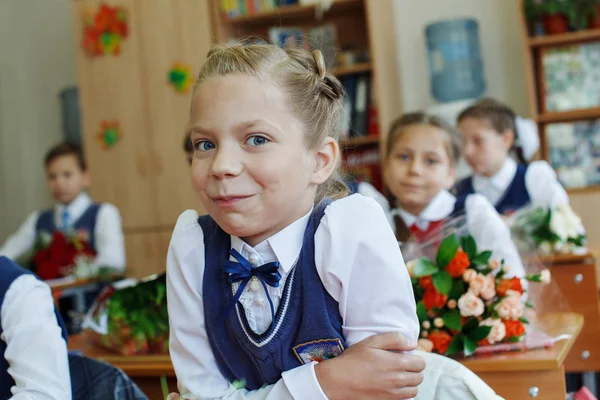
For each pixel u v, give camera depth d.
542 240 2.94
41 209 6.55
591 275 2.95
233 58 1.14
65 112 6.03
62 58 6.41
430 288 1.94
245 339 1.19
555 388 1.80
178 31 5.28
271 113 1.11
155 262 5.39
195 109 1.14
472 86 4.74
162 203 5.37
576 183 4.59
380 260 1.14
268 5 5.14
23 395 1.43
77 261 4.28
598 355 2.90
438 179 2.65
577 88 4.61
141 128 5.40
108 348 2.32
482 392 1.40
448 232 2.16
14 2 6.50
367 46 5.33
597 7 4.53
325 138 1.20
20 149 6.55
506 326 1.87
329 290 1.16
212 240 1.25
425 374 1.43
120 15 5.39
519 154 4.04
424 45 5.20
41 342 1.50
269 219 1.12
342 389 1.12
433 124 2.70
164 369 2.11
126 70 5.41
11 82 6.52
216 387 1.23
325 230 1.16
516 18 4.99
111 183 5.48
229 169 1.08
